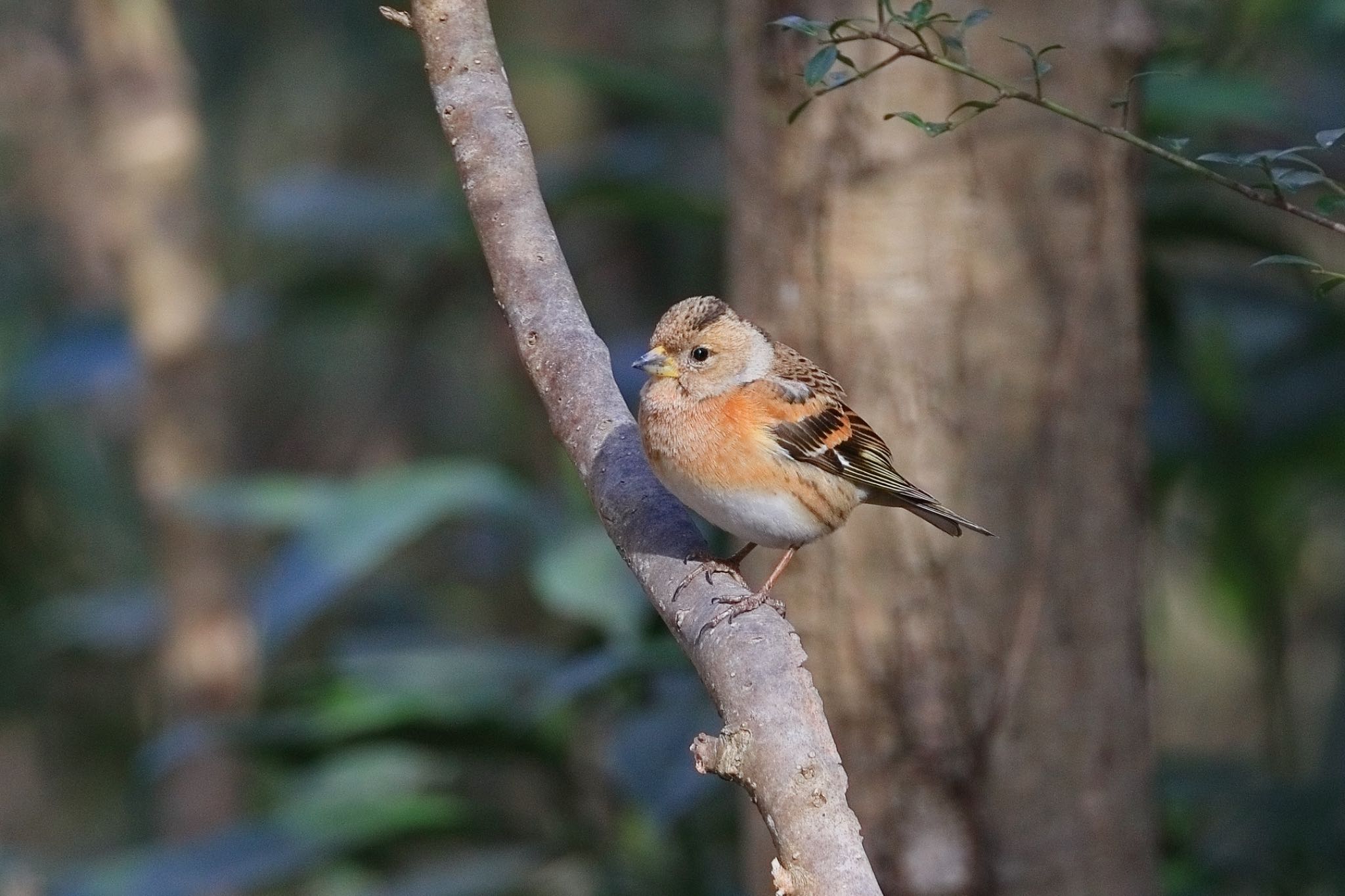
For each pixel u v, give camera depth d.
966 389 8.17
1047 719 8.23
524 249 7.13
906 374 8.20
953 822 8.20
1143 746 8.52
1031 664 8.21
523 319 7.07
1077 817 8.27
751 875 8.88
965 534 8.20
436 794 12.80
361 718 10.70
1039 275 8.18
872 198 8.14
